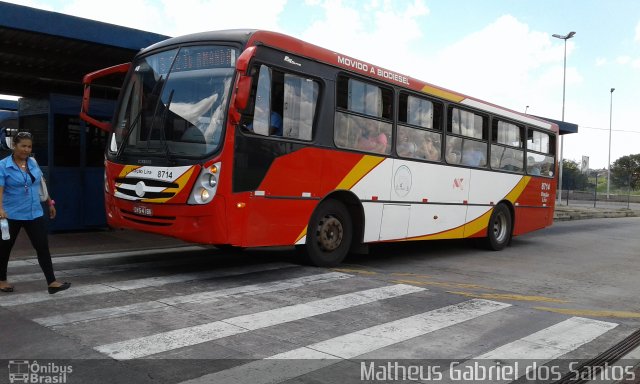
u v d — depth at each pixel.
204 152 6.82
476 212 11.77
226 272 7.89
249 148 7.05
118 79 12.46
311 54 7.93
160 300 6.13
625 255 12.52
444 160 10.72
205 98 7.10
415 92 9.91
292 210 7.67
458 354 4.79
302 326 5.40
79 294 6.27
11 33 9.35
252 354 4.56
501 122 12.59
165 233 7.02
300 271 8.10
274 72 7.43
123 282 6.98
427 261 10.39
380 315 5.91
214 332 5.08
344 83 8.51
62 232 11.15
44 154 11.09
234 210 6.89
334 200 8.45
